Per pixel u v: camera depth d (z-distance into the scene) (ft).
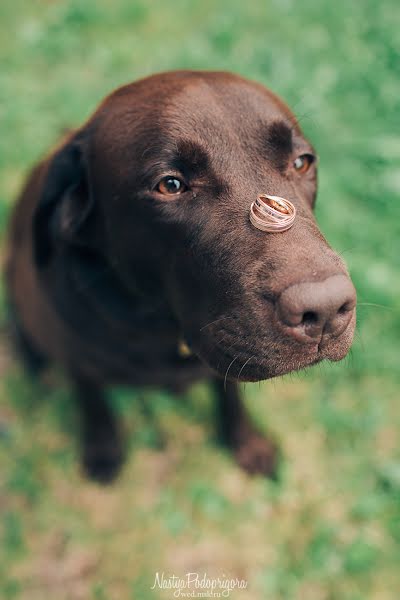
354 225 2.75
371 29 3.53
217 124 1.43
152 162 1.43
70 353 1.98
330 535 2.15
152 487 2.31
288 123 1.47
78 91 3.58
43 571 2.17
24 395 2.54
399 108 3.11
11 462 2.39
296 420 2.38
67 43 3.85
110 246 1.63
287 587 2.08
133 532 2.22
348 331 1.35
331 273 1.24
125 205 1.50
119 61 3.73
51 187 1.69
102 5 4.03
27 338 2.44
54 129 3.38
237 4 3.93
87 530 2.24
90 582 2.14
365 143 2.98
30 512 2.28
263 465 2.28
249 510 2.23
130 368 1.90
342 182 2.88
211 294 1.42
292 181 1.47
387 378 2.42
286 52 3.49
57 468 2.37
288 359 1.31
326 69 3.35
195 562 2.16
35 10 4.10
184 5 4.02
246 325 1.33
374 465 2.27
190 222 1.42
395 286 2.55
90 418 2.26
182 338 1.72
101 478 2.32
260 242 1.32
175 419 2.43
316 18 3.74
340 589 2.06
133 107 1.50
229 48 3.64
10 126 3.40
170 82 1.52
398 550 2.12
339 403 2.40
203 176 1.42
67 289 1.77
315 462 2.30
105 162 1.53
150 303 1.66
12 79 3.69
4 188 3.15
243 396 2.21
